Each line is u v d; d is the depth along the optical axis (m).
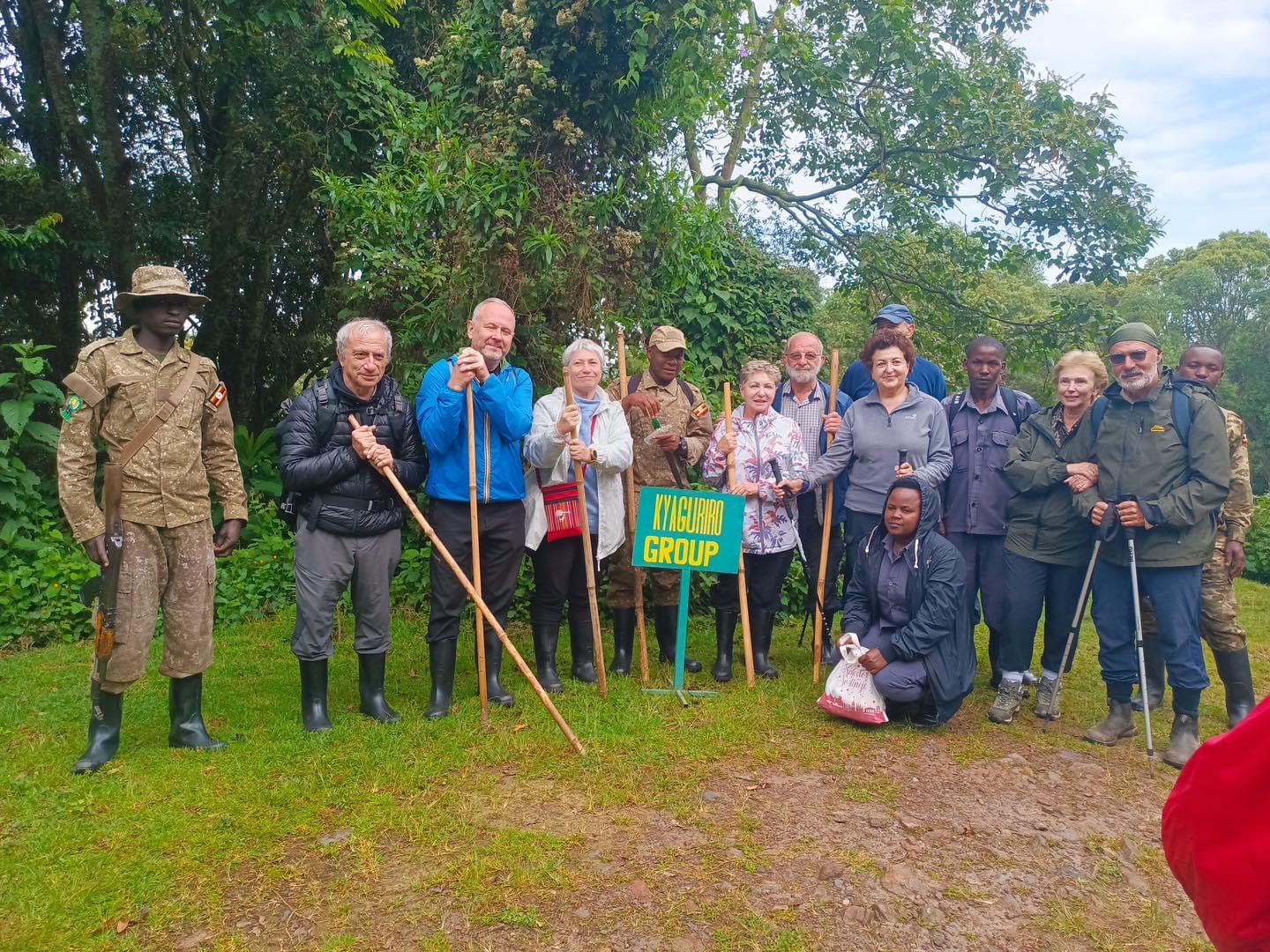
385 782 3.63
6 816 3.32
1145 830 3.45
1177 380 4.39
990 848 3.25
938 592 4.35
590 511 4.97
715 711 4.56
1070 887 3.02
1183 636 4.14
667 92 6.41
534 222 6.20
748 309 8.17
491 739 4.07
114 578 3.65
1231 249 46.16
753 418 5.27
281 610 6.65
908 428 4.92
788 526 5.22
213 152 10.63
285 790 3.52
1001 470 5.00
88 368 3.69
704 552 4.85
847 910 2.81
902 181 11.85
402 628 6.17
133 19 9.80
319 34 8.35
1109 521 4.26
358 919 2.72
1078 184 10.58
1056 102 10.81
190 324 10.81
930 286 11.95
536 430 4.81
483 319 4.33
